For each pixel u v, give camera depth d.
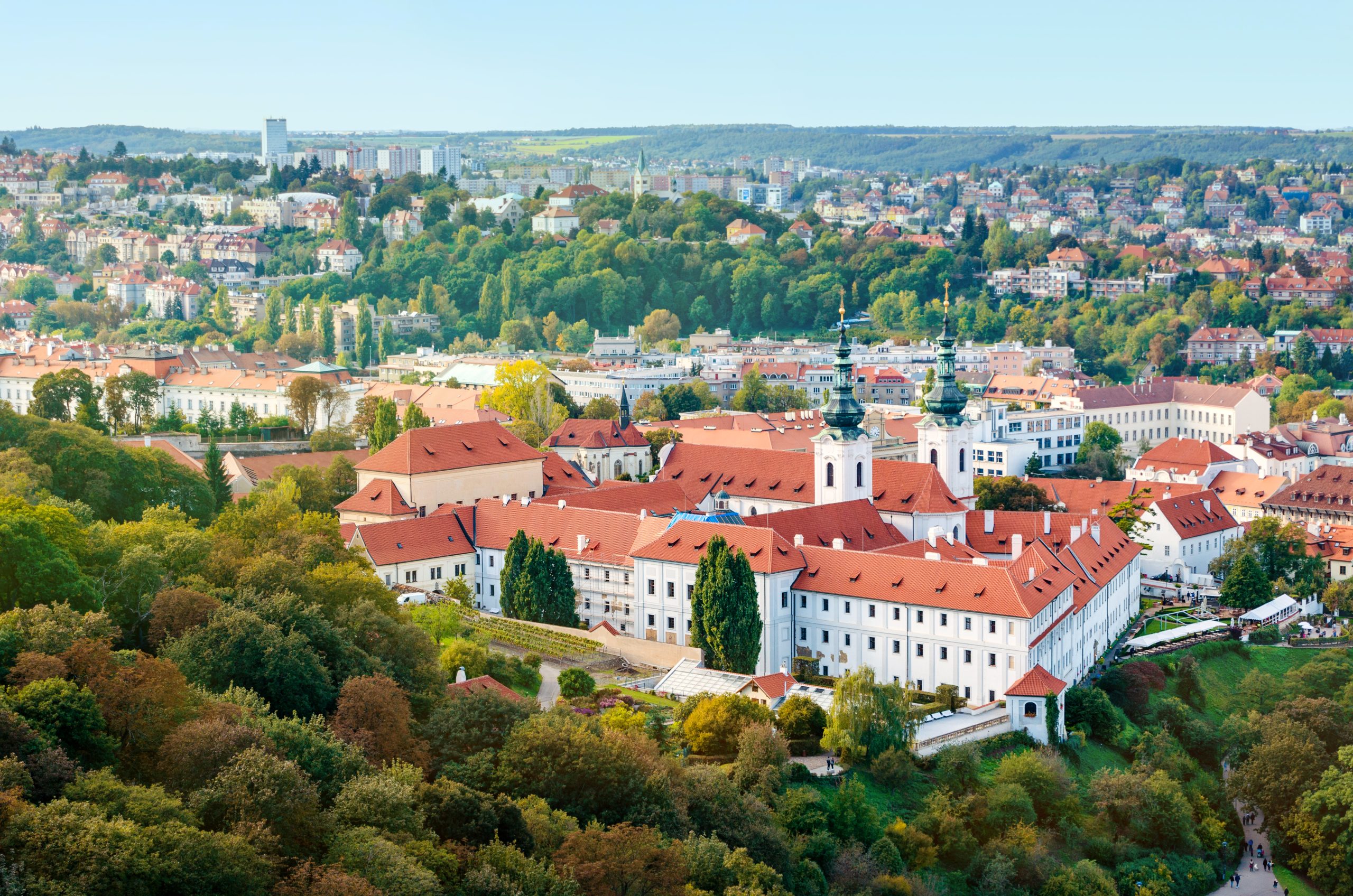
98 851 140.00
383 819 165.00
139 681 175.38
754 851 196.38
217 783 160.38
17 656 175.38
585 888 169.12
